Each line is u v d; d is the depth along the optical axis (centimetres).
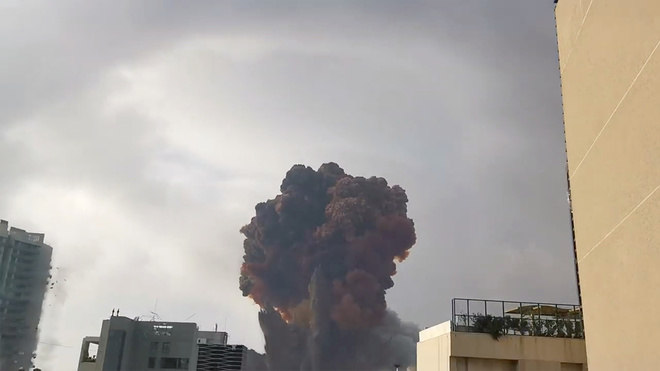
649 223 721
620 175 838
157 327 7775
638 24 747
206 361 7875
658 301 696
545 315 2683
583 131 1053
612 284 891
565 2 1205
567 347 2445
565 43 1206
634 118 770
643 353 755
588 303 1045
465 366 2458
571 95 1149
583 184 1059
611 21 867
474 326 2523
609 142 889
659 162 685
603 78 916
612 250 884
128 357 7575
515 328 2498
